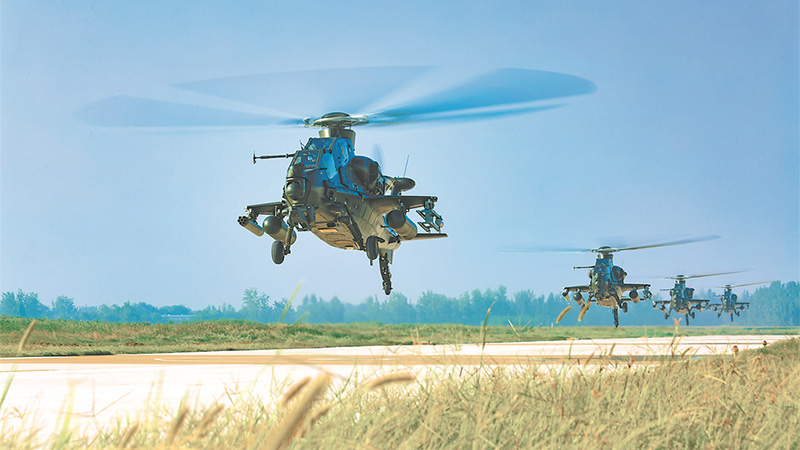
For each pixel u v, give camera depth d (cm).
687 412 1869
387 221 8706
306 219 7850
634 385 2139
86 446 1502
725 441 1817
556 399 1831
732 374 2489
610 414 1817
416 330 2039
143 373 5381
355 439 1413
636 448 1634
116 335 13625
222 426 1495
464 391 1866
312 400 1012
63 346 11744
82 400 3444
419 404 1838
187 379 4681
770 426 1939
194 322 15238
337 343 9206
